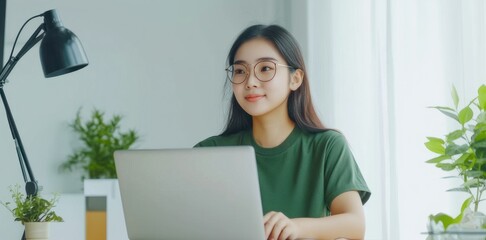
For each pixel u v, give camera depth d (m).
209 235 1.42
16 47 3.90
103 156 3.90
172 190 1.42
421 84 2.95
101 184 2.90
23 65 3.93
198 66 4.22
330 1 3.65
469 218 1.22
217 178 1.38
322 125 1.89
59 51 1.87
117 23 4.13
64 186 3.93
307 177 1.81
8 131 3.79
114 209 2.89
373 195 3.22
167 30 4.20
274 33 1.82
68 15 4.06
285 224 1.47
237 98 1.82
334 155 1.79
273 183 1.83
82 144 3.98
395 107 3.04
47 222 1.69
